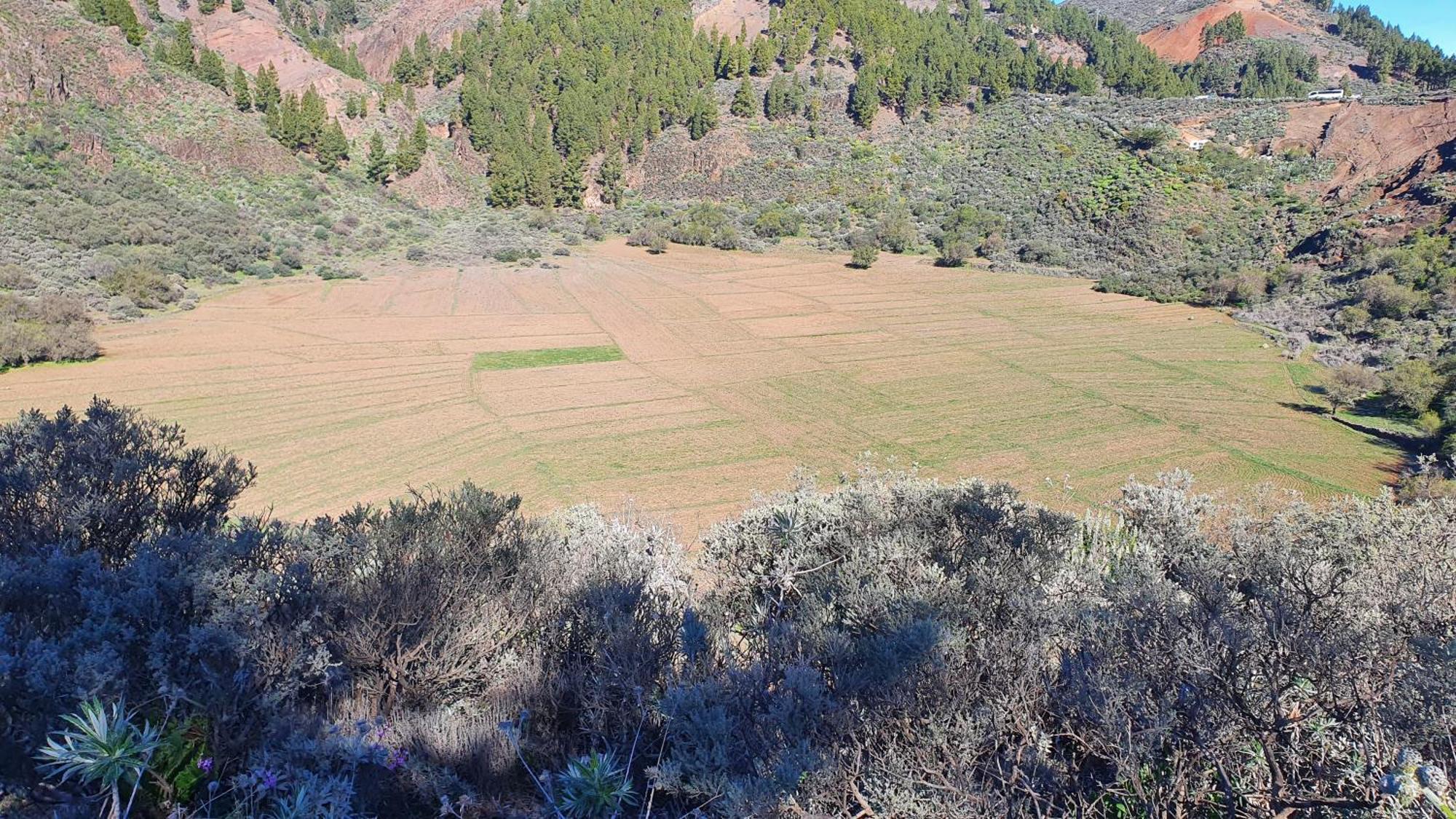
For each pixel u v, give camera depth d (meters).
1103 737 5.88
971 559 9.39
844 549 10.15
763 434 39.91
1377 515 11.86
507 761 6.77
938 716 6.04
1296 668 6.15
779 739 5.76
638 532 14.11
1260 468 35.53
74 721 4.78
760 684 6.51
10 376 42.66
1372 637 6.36
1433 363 45.94
